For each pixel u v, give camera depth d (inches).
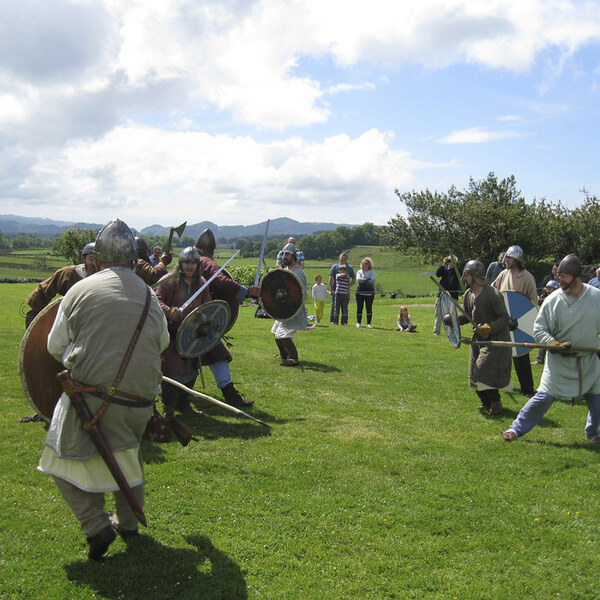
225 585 142.6
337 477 208.2
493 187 1588.3
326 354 439.5
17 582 139.3
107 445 139.3
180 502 183.3
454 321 302.4
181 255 250.1
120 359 140.0
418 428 268.7
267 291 341.1
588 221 1475.1
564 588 147.6
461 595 143.6
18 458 209.6
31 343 155.1
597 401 247.9
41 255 4485.7
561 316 244.8
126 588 139.3
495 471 219.0
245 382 336.8
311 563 154.7
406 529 173.9
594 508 191.2
